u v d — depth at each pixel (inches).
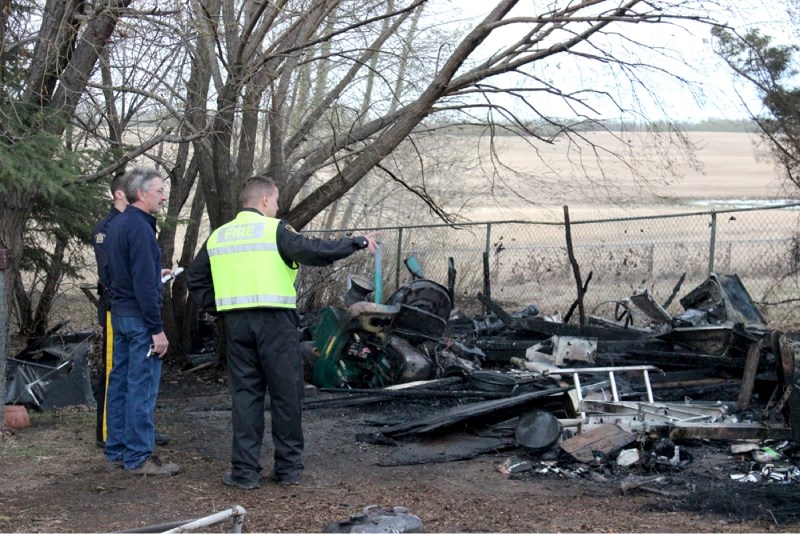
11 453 260.4
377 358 384.8
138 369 240.5
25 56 333.4
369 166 432.8
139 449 242.8
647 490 240.8
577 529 206.1
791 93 441.7
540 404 322.0
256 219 230.4
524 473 261.1
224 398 387.9
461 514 216.1
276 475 239.5
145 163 559.5
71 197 313.3
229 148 425.1
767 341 375.6
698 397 362.6
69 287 522.6
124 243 235.5
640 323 489.7
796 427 268.1
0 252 282.4
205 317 550.3
